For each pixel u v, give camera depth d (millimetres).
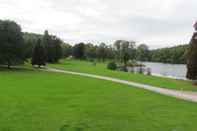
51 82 44188
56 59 112188
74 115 21328
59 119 19953
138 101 28438
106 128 18047
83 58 157375
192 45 52156
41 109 23062
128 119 20562
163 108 25062
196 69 51062
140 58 179750
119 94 32938
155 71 108938
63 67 87250
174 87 41781
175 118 21156
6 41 73625
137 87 40469
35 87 37062
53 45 112062
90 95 31484
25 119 19594
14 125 18016
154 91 36719
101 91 35094
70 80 48281
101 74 62438
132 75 60812
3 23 75938
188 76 52344
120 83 45188
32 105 24562
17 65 81188
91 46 164000
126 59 129000
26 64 92000
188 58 52719
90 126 18422
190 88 41156
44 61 84000
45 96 29734
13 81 43875
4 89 33875
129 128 18188
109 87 39438
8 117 19984
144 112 23125
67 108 23828
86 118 20516
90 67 90875
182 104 27406
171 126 18875
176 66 161000
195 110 24469
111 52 155000
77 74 61906
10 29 75188
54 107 24047
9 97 28219
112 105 25812
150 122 19812
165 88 40688
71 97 29688
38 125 18234
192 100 30219
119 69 89438
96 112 22609
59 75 58312
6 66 80938
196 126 18984
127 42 135375
